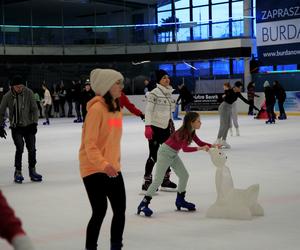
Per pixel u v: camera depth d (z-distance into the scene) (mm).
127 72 34375
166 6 37250
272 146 13977
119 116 4406
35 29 33281
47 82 33625
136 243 5203
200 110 31078
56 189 8422
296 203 6938
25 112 9023
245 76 30656
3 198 2123
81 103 25359
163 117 7742
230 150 13305
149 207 6914
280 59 30000
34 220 6312
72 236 5547
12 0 34750
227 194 6234
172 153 6355
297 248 4926
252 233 5504
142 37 34062
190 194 7676
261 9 30469
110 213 6559
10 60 32688
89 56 33969
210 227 5805
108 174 4184
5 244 5258
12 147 15867
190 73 33125
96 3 35125
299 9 29156
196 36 32875
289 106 28281
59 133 20219
